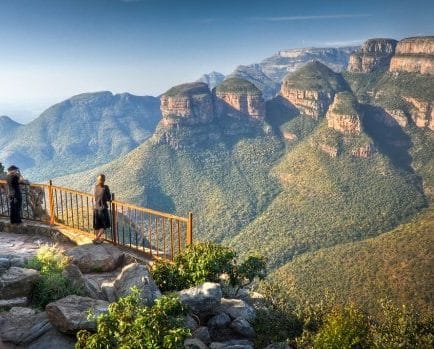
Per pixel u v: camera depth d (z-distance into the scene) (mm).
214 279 11461
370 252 101875
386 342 12008
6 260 9820
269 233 176250
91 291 9523
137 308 6965
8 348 7375
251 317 11141
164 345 6320
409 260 93000
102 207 12703
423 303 78188
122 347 6250
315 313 13508
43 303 8789
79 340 6691
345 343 10422
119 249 12625
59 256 10484
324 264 104750
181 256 11195
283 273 109375
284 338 11109
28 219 15055
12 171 14445
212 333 10102
